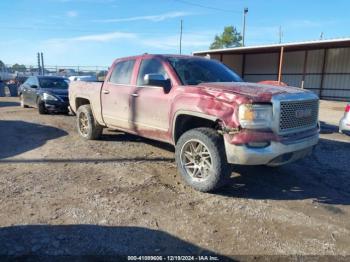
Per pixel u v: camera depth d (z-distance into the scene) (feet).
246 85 15.70
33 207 12.99
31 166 18.43
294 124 14.30
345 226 12.02
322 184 16.47
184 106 15.44
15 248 10.11
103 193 14.56
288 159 14.29
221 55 101.19
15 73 109.29
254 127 13.28
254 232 11.43
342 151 23.52
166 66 17.57
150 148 22.77
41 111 40.93
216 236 11.11
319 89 85.10
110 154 21.09
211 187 14.43
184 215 12.60
